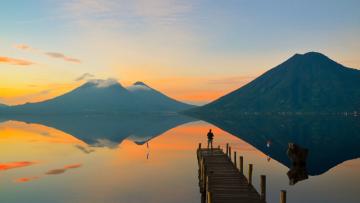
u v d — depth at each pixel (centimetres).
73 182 3403
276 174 3744
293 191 2988
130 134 9469
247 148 6103
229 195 2412
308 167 4203
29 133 9850
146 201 2733
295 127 13112
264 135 9062
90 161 4712
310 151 5728
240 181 2817
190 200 2773
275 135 9056
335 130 11056
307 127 12975
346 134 9281
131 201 2736
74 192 3012
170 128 12388
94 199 2791
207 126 13838
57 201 2747
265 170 3978
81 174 3803
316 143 6938
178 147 6266
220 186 2656
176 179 3516
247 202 2259
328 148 6122
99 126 14175
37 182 3422
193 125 14762
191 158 4931
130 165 4356
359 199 2730
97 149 6050
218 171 3222
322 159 4862
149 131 10738
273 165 4309
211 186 2655
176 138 8069
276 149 6019
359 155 5247
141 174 3778
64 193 2983
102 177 3631
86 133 9925
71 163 4559
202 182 2970
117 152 5616
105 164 4450
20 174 3844
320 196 2822
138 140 7638
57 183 3369
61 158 5003
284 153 5481
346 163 4519
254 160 4709
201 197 2850
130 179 3522
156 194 2934
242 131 10762
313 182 3347
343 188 3084
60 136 8756
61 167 4266
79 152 5647
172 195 2911
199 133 9750
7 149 6088
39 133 9862
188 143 6938
